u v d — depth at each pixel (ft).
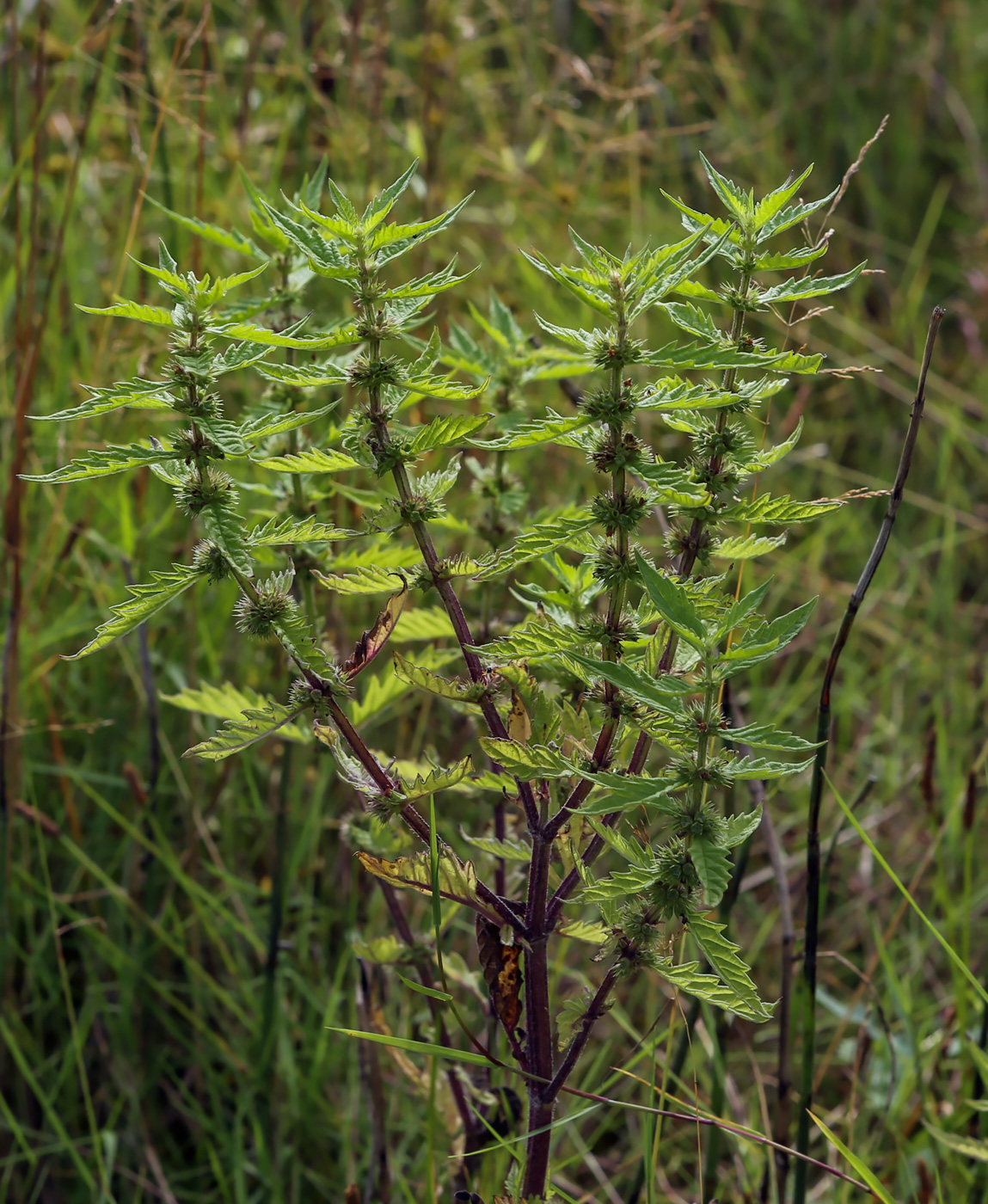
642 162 16.19
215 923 10.14
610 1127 9.98
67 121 13.43
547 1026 5.80
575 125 14.62
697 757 4.83
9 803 9.29
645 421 12.86
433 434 5.12
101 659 10.84
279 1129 9.14
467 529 7.11
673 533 5.65
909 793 11.72
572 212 13.58
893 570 14.16
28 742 10.55
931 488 15.11
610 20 17.16
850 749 12.67
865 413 15.99
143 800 9.37
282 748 9.72
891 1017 9.88
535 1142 5.92
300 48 13.04
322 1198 9.42
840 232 16.83
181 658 10.82
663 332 14.25
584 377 11.64
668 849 5.03
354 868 9.89
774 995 10.48
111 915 10.21
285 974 9.76
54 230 12.24
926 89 19.62
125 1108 9.67
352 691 5.42
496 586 7.64
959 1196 8.24
